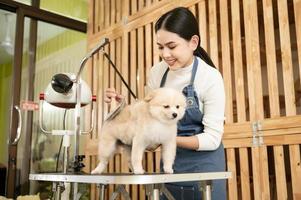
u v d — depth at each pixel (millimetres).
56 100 1832
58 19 3773
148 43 3055
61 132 1846
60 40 3824
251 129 2270
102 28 3672
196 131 1405
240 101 2367
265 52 2357
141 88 3057
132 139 1233
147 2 3154
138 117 1205
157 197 1108
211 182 1256
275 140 2143
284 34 2182
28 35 3582
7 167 3279
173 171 1307
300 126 2041
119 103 1328
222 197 1383
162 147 1243
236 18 2453
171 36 1326
